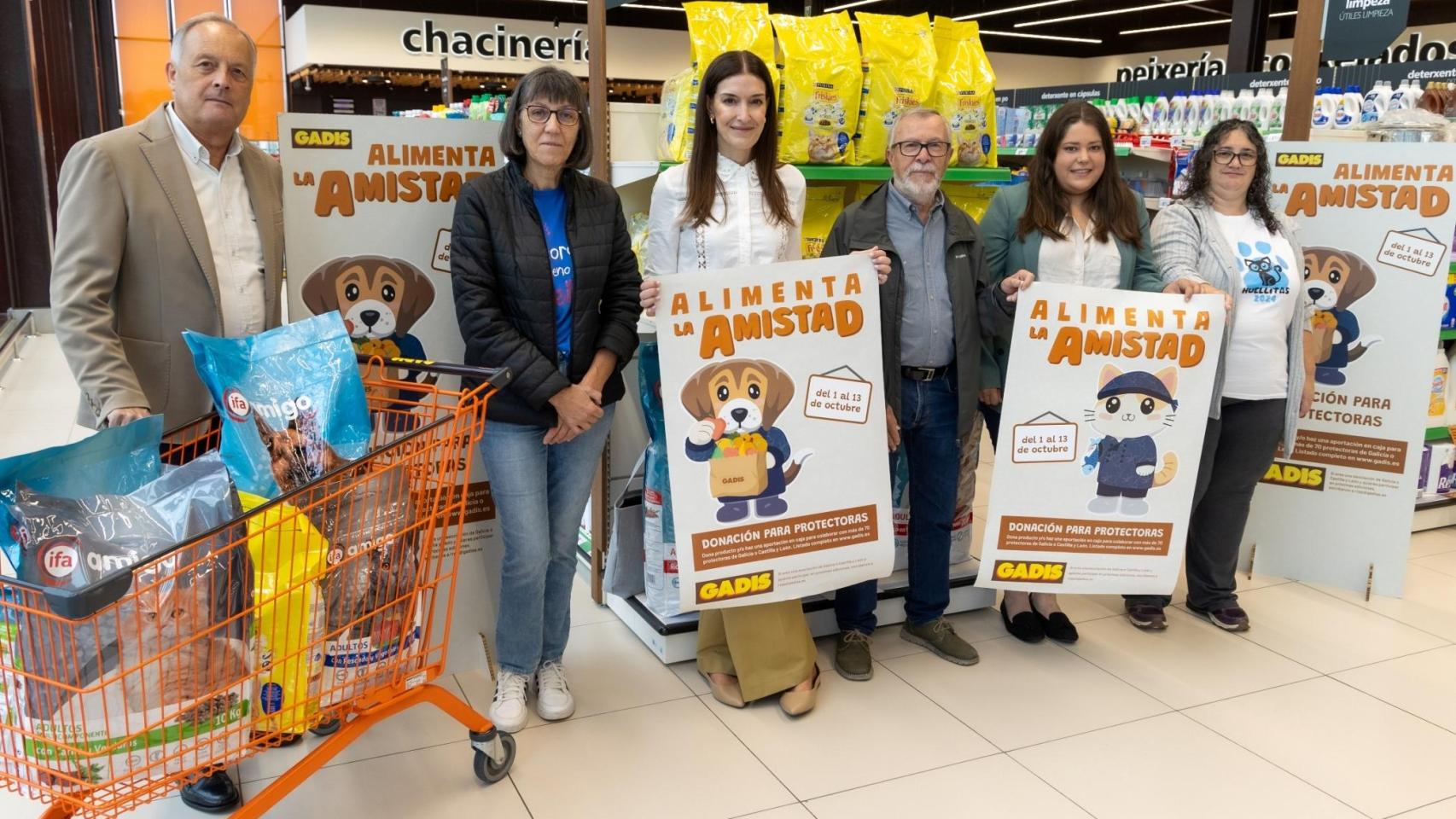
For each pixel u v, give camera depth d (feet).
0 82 25.03
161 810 6.88
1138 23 61.57
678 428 7.70
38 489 5.07
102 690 4.77
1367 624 10.36
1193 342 8.69
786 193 8.38
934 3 54.70
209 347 5.41
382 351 8.02
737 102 7.68
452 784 7.22
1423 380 10.70
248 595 5.26
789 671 8.27
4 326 23.75
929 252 8.70
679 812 6.91
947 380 8.95
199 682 5.14
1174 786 7.32
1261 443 9.82
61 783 5.03
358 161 7.71
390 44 49.65
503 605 7.86
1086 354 8.57
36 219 26.27
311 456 5.60
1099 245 9.17
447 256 8.13
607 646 9.61
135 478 5.46
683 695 8.63
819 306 7.89
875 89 10.17
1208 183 9.93
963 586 10.49
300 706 5.58
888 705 8.50
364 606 5.78
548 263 7.20
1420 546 12.94
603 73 9.73
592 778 7.30
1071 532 8.87
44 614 4.46
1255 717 8.37
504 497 7.46
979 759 7.63
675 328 7.60
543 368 7.03
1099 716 8.34
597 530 10.44
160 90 48.85
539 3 52.01
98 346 6.22
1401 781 7.44
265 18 50.67
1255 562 11.84
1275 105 15.90
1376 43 11.37
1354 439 11.10
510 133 7.13
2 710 4.92
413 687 6.45
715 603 7.95
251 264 7.12
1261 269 9.64
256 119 52.11
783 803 7.03
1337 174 10.84
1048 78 68.44
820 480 8.09
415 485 6.02
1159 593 9.08
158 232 6.61
